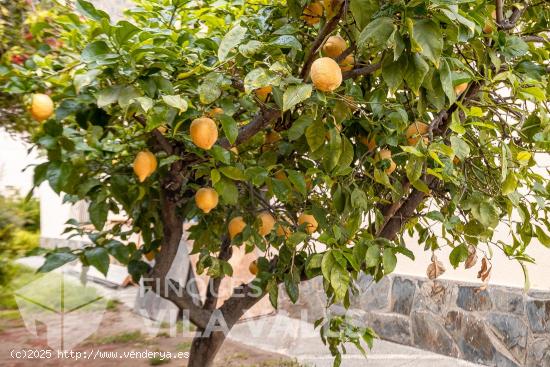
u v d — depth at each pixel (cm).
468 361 355
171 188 131
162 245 142
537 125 128
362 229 133
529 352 323
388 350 381
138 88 102
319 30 110
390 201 146
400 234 152
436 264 163
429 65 94
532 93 114
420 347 386
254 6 156
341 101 114
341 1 94
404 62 90
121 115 121
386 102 122
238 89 121
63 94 113
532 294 324
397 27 86
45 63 118
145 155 120
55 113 112
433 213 128
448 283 371
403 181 140
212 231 165
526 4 128
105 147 140
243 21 129
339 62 108
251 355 350
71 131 125
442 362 353
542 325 317
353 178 127
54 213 577
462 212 143
